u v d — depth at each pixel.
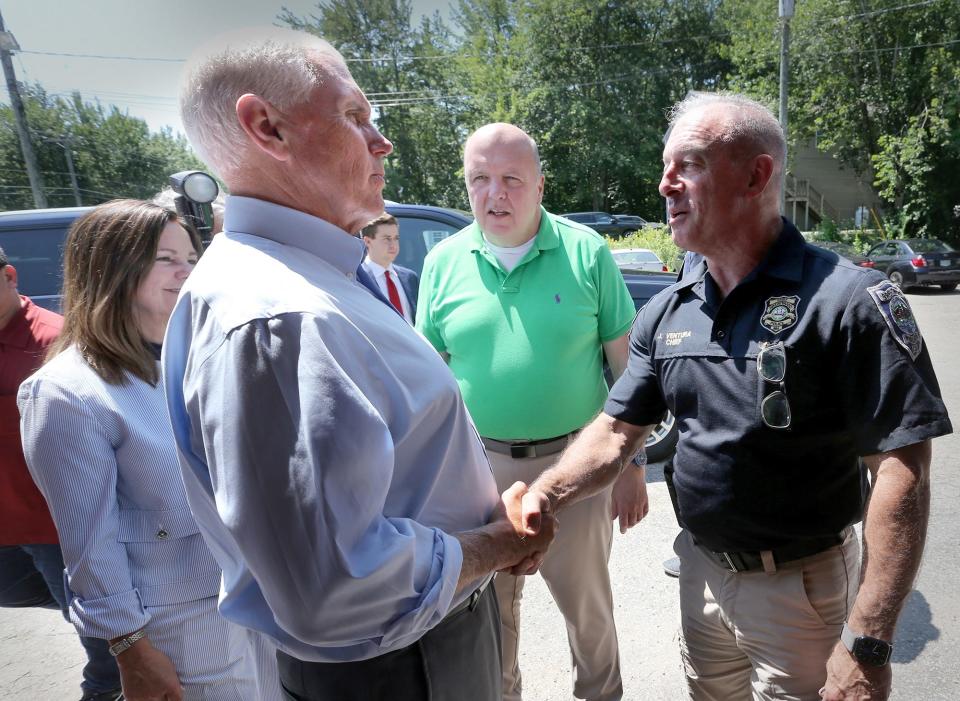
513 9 32.12
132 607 1.43
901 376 1.13
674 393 1.46
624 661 2.43
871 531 1.16
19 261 3.71
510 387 2.04
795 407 1.25
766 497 1.32
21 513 1.96
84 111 41.03
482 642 1.16
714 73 30.84
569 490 1.56
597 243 2.08
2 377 1.93
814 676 1.38
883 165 22.33
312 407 0.80
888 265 14.84
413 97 34.34
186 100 0.99
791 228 1.34
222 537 1.01
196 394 0.89
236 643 1.57
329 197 1.02
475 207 2.02
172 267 1.59
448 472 1.08
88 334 1.50
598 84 30.47
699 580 1.54
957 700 2.12
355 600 0.85
